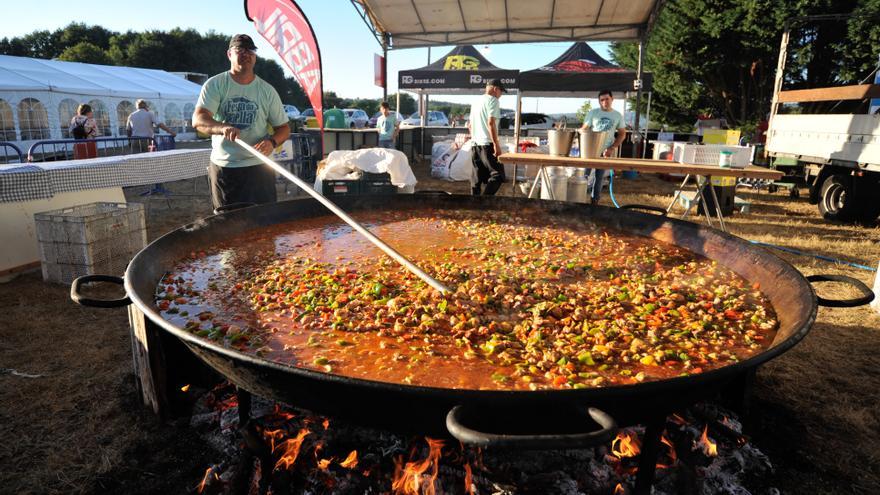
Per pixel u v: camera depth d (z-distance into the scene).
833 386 2.76
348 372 1.55
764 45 15.10
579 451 2.02
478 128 6.52
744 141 13.10
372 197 3.74
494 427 1.24
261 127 3.65
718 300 2.12
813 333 3.42
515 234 3.26
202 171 7.35
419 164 13.18
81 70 16.23
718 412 2.33
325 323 1.87
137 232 4.48
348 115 25.64
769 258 2.30
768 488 1.99
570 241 3.12
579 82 10.49
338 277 2.36
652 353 1.70
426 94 14.72
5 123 12.77
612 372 1.59
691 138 12.10
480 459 1.93
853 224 6.93
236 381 1.49
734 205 7.70
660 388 1.20
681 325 1.94
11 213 4.28
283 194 8.39
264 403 2.27
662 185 10.47
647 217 3.26
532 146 9.02
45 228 3.98
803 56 14.62
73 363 2.83
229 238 2.89
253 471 1.92
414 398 1.18
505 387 1.49
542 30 11.48
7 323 3.32
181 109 19.62
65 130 14.66
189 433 2.21
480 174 6.74
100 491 1.89
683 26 16.72
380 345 1.72
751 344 1.78
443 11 10.64
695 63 17.06
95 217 4.01
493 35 11.82
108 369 2.77
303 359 1.62
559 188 6.61
